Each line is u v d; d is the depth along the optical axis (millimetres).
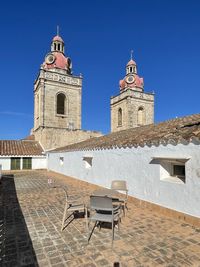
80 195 10953
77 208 6188
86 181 14031
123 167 9812
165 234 5605
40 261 4367
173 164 7684
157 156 7707
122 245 5004
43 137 28328
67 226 6316
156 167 7809
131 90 38844
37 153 27094
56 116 30031
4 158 25453
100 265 4168
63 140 29203
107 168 11273
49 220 6898
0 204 9109
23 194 11328
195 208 6242
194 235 5523
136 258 4406
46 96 29562
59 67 32406
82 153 15000
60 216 7320
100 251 4730
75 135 30172
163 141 7453
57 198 10227
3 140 29656
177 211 6828
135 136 11055
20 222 6730
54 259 4434
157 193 7695
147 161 8281
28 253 4707
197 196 6195
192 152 6449
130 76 43938
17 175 21281
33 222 6719
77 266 4148
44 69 29594
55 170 22766
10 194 11375
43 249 4879
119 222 6473
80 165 15320
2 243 5223
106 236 5535
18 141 30062
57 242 5227
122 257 4457
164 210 7305
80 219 6941
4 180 17422
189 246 4906
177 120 12453
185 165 6664
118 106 41844
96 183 12508
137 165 8844
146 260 4324
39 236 5613
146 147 8383
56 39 34594
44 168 27312
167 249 4777
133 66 45344
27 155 26344
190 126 8367
